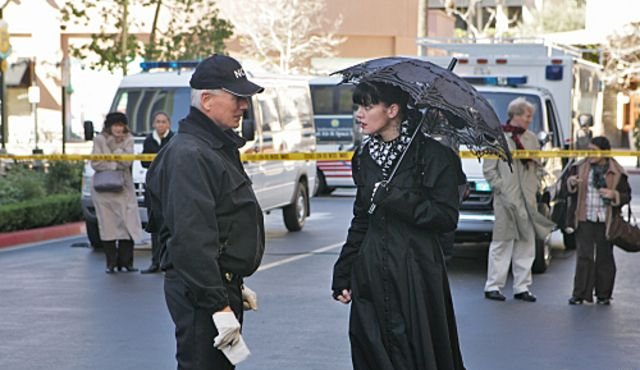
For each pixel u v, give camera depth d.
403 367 7.82
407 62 8.08
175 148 7.07
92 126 21.81
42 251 21.62
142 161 19.11
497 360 12.02
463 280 18.03
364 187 8.05
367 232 8.10
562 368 11.68
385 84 7.94
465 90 7.95
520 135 16.05
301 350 12.35
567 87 25.44
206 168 7.01
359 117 8.02
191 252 6.84
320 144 38.72
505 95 20.78
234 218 7.17
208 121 7.19
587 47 47.75
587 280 15.70
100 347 12.50
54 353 12.20
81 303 15.48
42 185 26.77
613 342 13.05
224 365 7.17
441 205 7.89
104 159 18.64
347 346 12.57
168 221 7.00
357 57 62.72
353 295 8.08
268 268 19.06
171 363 11.73
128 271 18.84
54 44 57.72
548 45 27.03
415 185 7.93
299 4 59.31
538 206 18.61
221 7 58.34
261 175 22.73
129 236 18.75
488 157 15.84
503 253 16.09
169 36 38.88
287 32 58.91
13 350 12.36
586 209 15.59
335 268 8.35
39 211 24.09
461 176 8.07
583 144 26.39
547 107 21.27
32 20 57.88
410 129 8.02
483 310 15.20
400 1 63.44
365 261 7.96
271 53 60.12
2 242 22.28
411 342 7.84
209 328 7.08
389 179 7.93
